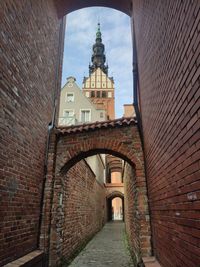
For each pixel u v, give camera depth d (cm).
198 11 163
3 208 341
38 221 489
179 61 213
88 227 1091
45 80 570
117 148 559
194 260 194
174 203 257
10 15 373
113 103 4331
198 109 173
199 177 176
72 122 1750
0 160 337
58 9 680
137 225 536
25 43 437
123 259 724
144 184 515
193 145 187
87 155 612
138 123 565
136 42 598
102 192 2097
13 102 383
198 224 181
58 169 573
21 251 399
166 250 314
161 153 321
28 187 445
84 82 4488
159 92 318
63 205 596
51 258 499
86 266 637
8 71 365
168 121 270
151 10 358
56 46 680
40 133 526
